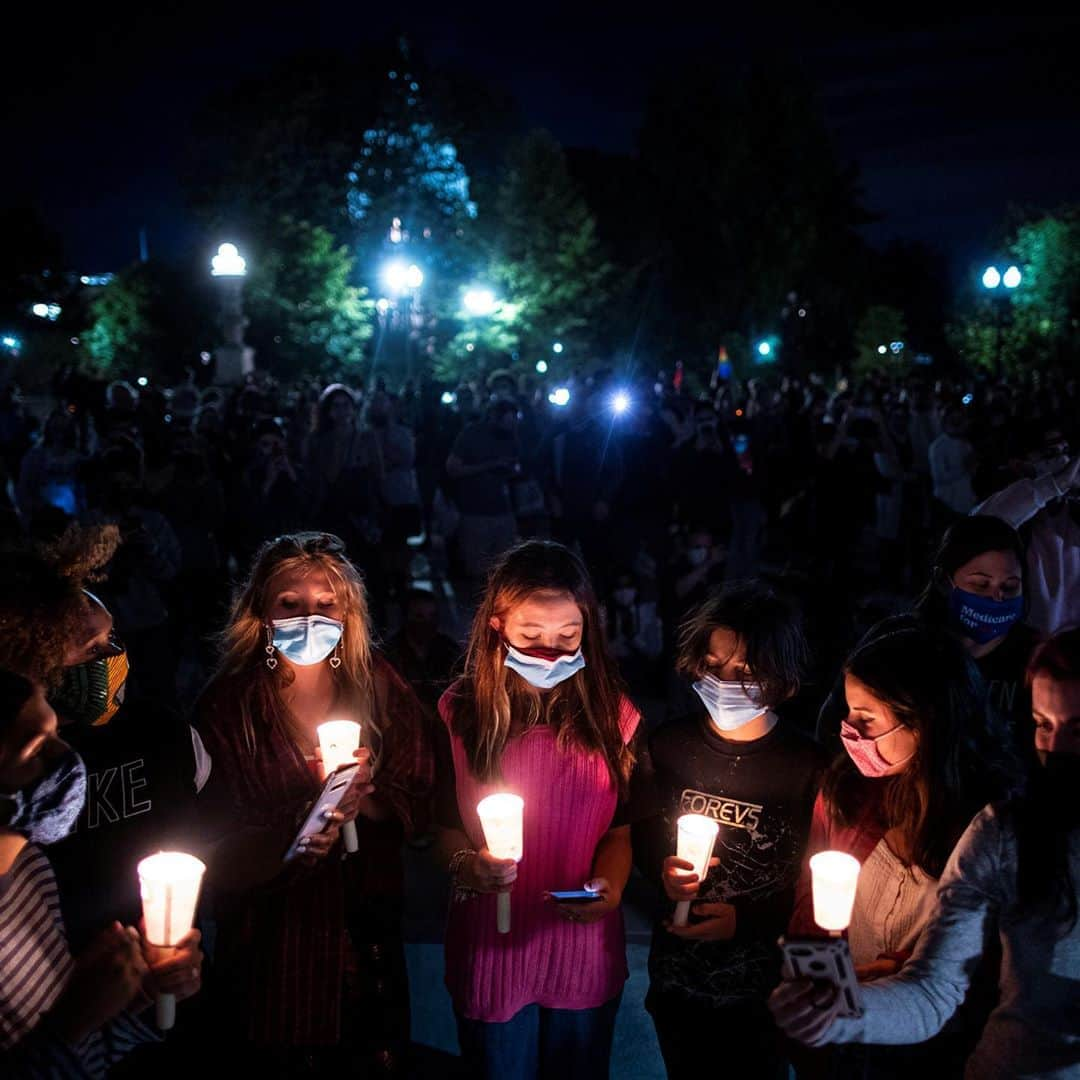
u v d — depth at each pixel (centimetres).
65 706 267
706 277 6147
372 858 343
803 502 1354
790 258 6116
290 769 329
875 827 293
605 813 326
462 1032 330
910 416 1784
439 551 1537
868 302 7162
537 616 313
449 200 4797
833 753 334
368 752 306
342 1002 335
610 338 5950
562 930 322
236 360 2836
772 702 315
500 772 321
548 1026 330
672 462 1066
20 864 235
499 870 290
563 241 5022
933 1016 246
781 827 321
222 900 332
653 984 334
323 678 341
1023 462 592
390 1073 344
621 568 998
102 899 273
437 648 649
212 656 869
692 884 295
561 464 1084
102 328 4922
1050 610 466
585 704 323
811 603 1054
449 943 331
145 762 283
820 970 229
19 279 5747
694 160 6119
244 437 1438
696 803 327
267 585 334
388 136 4722
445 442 1606
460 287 4812
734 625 311
